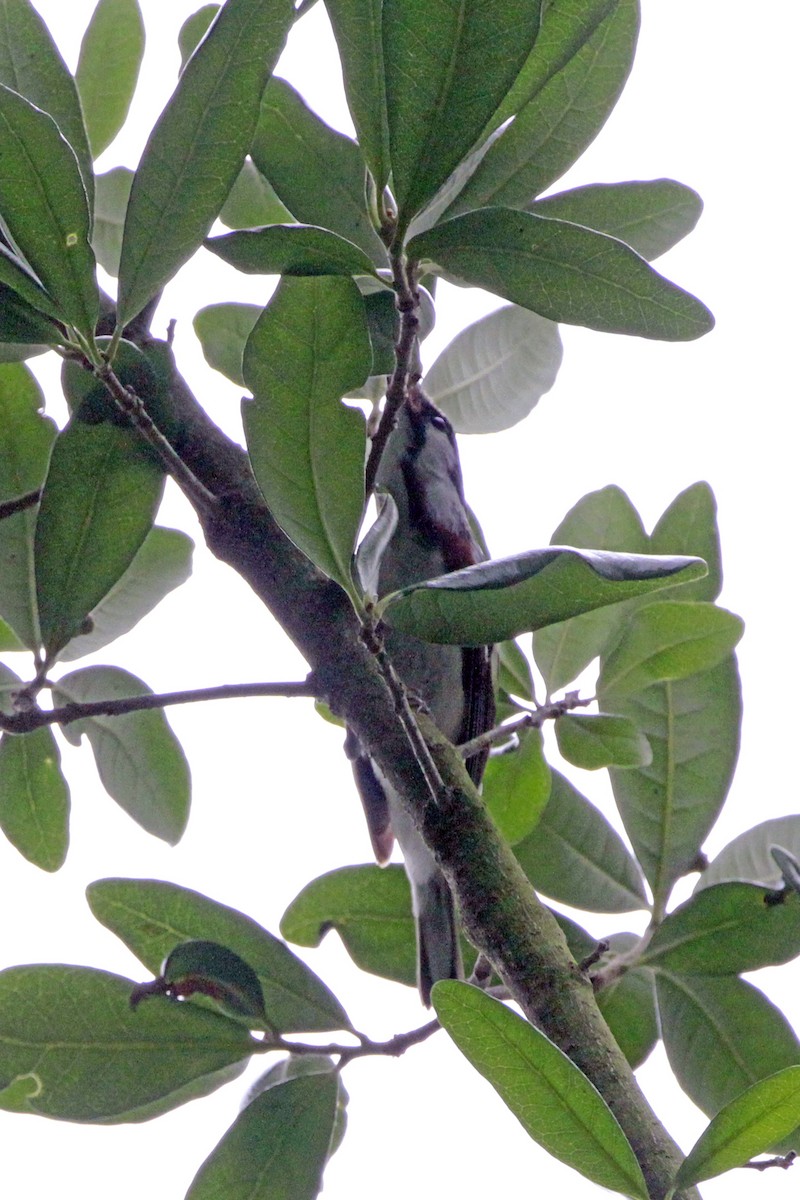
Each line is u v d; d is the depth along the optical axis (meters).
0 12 3.46
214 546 3.54
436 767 3.26
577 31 3.14
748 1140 2.54
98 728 4.57
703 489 4.43
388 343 3.77
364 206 3.67
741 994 3.88
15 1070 3.47
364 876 4.40
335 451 2.89
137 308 3.09
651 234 4.07
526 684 4.58
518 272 2.99
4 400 4.18
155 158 2.92
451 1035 2.56
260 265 3.00
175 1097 3.68
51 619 3.79
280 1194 3.50
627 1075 2.90
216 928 3.76
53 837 4.50
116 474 3.69
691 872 4.16
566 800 4.37
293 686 3.46
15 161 2.81
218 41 2.76
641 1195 2.56
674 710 4.24
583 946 4.15
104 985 3.54
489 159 3.54
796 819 4.14
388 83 2.77
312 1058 3.79
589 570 2.80
